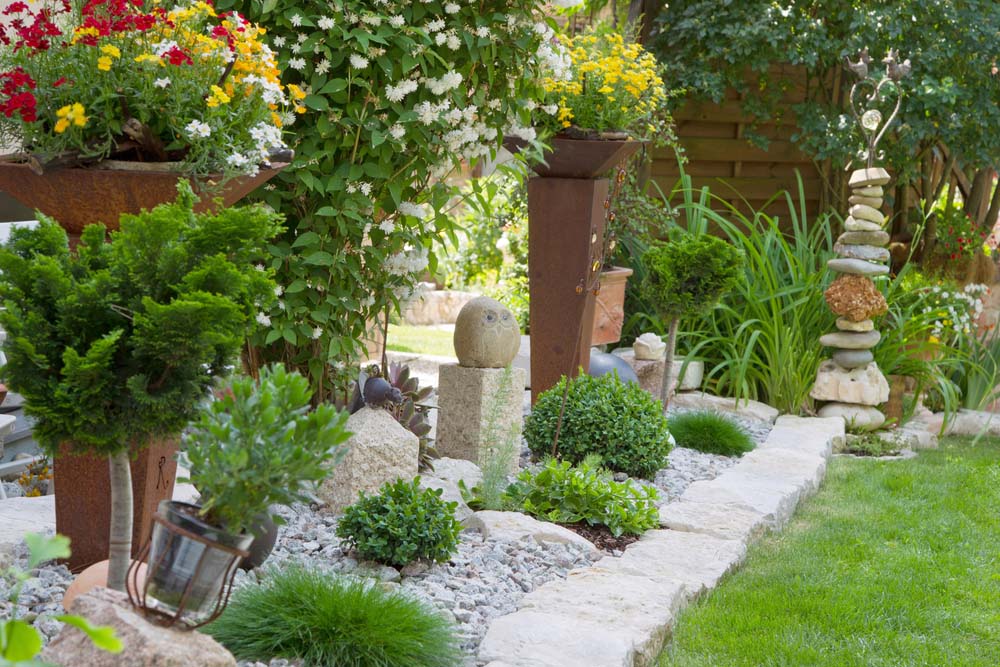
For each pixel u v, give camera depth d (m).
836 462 6.15
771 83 8.91
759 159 9.56
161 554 2.02
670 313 6.00
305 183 4.01
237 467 1.94
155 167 2.90
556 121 5.48
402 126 4.16
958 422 7.29
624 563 3.72
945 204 10.44
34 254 2.30
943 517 5.00
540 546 3.85
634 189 7.89
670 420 6.03
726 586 3.81
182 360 2.21
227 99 2.85
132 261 2.27
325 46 3.96
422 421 4.51
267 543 3.29
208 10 2.99
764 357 7.42
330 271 4.20
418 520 3.44
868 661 3.24
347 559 3.46
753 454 5.66
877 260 6.90
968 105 8.41
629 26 7.57
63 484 3.08
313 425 2.04
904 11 8.08
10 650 1.21
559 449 5.16
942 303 7.72
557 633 2.94
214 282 2.27
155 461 3.06
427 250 4.89
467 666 2.78
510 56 4.46
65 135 2.85
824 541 4.52
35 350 2.22
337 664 2.72
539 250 5.61
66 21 2.97
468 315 4.80
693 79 8.44
